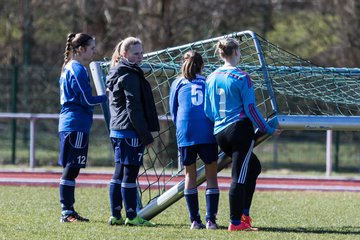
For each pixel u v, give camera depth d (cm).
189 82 2378
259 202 3388
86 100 2380
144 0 7206
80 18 7850
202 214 2867
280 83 2683
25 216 2616
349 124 2341
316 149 6575
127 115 2314
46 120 6425
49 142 6356
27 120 6412
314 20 7975
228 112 2266
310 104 3081
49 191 3662
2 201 3130
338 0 7475
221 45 2317
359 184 4475
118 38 7206
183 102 2361
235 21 7344
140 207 2641
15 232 2194
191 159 2370
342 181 4572
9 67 6309
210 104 2309
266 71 2438
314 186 4297
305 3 7825
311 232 2348
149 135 2281
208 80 2319
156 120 2345
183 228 2370
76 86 2381
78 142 2411
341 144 6544
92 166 6044
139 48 2319
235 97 2259
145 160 5591
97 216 2705
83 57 2467
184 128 2348
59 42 8394
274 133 2328
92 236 2122
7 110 6328
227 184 4222
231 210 2294
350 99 2766
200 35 7131
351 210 3089
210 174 2386
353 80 2700
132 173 2370
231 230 2294
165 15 6969
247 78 2255
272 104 2398
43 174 4578
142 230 2273
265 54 2650
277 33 8231
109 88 2355
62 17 8212
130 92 2275
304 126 2342
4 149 6319
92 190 3794
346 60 7431
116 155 2369
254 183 2388
